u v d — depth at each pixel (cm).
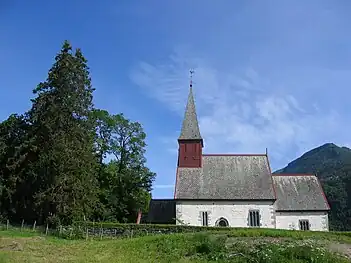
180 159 5472
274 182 5388
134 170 6450
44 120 4784
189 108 5772
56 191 4603
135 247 2855
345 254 2494
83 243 3256
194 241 2898
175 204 5256
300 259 2306
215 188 5131
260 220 4941
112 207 6175
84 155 4816
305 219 5066
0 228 4316
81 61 5181
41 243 3086
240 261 2339
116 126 6384
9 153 5184
